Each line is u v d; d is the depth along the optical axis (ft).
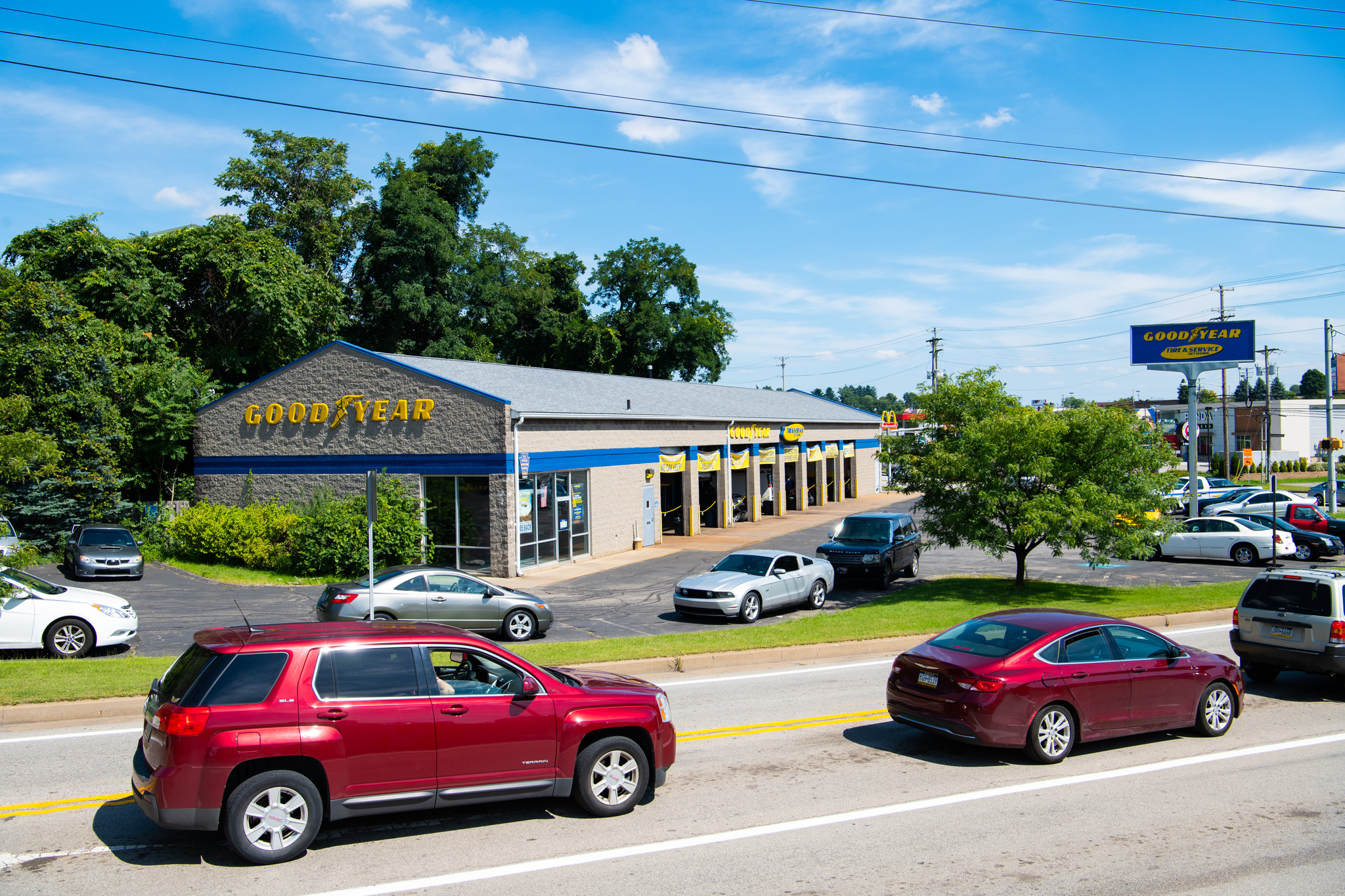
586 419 91.81
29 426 87.66
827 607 66.18
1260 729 34.35
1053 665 29.71
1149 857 21.26
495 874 19.94
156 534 91.56
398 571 52.49
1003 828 23.26
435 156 164.96
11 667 39.70
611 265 212.84
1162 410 275.80
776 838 22.45
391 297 146.72
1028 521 60.64
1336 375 255.91
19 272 105.50
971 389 67.36
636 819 23.89
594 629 57.00
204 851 21.11
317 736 20.33
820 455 158.20
